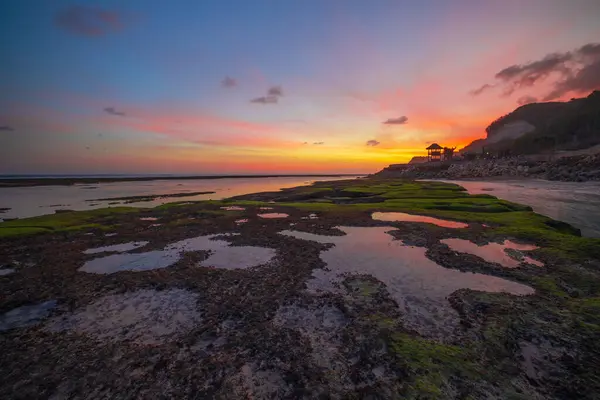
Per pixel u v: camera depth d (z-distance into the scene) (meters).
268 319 7.75
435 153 130.12
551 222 18.64
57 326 7.73
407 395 4.99
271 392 5.22
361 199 35.16
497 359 5.90
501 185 52.03
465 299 8.59
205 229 19.59
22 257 14.17
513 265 11.62
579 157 69.19
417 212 23.59
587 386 5.20
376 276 10.73
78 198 45.88
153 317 8.05
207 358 6.19
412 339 6.53
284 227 19.61
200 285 10.15
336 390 5.19
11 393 5.35
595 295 8.92
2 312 8.60
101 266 12.66
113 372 5.84
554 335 6.70
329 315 7.91
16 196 50.28
